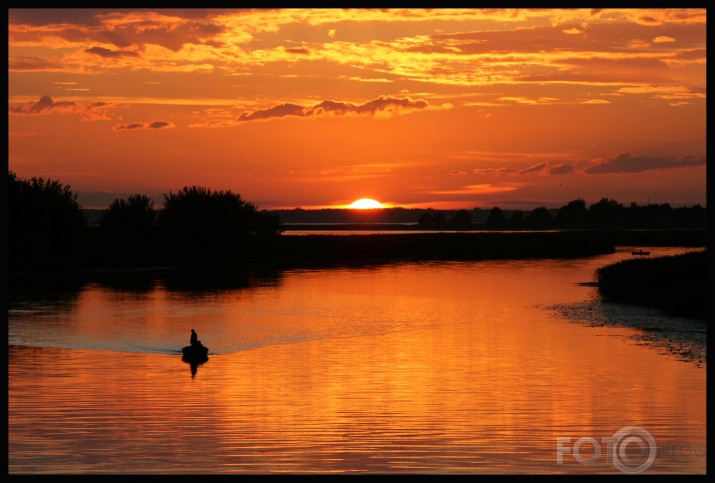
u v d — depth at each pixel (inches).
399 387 2402.8
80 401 2219.5
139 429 1946.4
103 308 4480.8
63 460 1726.1
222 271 7829.7
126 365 2763.3
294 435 1903.3
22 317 4050.2
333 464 1705.2
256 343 3275.1
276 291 5644.7
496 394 2301.9
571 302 4771.2
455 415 2078.0
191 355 2903.5
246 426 1977.1
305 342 3299.7
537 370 2642.7
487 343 3228.3
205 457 1744.6
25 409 2127.2
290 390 2364.7
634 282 5477.4
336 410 2129.7
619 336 3356.3
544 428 1969.7
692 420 2033.7
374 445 1831.9
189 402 2210.9
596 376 2534.5
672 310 4222.4
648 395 2276.1
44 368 2694.4
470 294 5398.6
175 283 6318.9
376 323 3905.0
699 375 2534.5
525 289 5748.0
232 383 2464.3
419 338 3398.1
